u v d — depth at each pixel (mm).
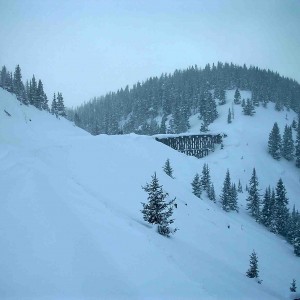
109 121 192250
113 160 63219
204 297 15477
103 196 37531
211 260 28953
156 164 81062
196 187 84125
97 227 19797
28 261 13961
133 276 14977
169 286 15266
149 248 19375
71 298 12078
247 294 21766
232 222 66000
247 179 126812
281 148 151375
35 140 73438
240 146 150625
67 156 53844
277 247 66250
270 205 89812
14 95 114875
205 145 147375
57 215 19766
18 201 20594
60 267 14023
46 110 127750
